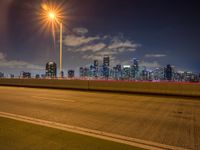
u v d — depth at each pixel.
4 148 5.44
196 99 15.30
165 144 5.86
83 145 5.66
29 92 19.19
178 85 17.61
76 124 7.72
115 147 5.55
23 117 8.76
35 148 5.45
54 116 9.00
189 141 6.12
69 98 14.88
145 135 6.59
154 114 9.65
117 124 7.80
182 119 8.74
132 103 12.84
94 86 21.42
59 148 5.45
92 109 10.66
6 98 14.84
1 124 7.64
